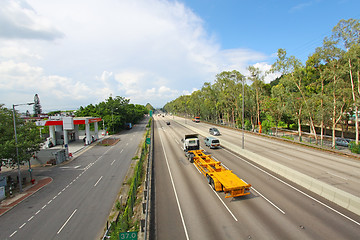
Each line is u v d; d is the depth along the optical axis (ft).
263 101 154.51
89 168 93.30
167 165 78.84
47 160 101.19
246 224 36.88
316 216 38.37
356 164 69.82
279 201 45.01
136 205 51.37
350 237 31.86
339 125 164.45
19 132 77.51
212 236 34.01
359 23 84.02
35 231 45.80
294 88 127.54
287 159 77.25
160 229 36.94
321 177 57.00
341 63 94.94
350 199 40.14
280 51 111.55
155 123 313.32
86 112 232.73
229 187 44.75
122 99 252.83
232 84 180.45
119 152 124.26
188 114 492.13
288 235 33.04
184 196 50.14
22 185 75.31
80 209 55.26
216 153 93.97
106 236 39.73
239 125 193.26
